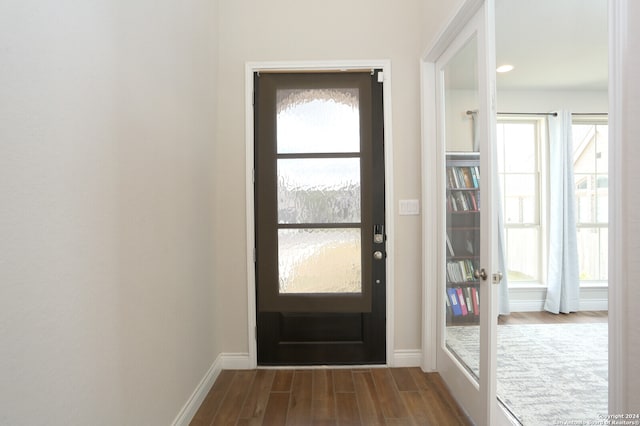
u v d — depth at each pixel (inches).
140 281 47.1
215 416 66.6
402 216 86.4
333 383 79.0
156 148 52.2
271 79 87.1
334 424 63.8
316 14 86.7
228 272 86.7
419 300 86.7
